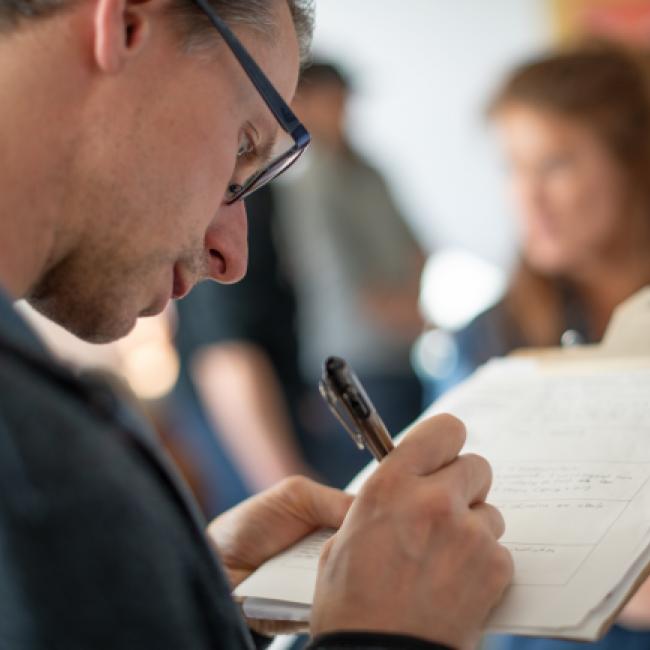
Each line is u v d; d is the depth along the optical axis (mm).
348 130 2904
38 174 769
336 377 903
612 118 1898
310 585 907
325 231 2697
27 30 767
